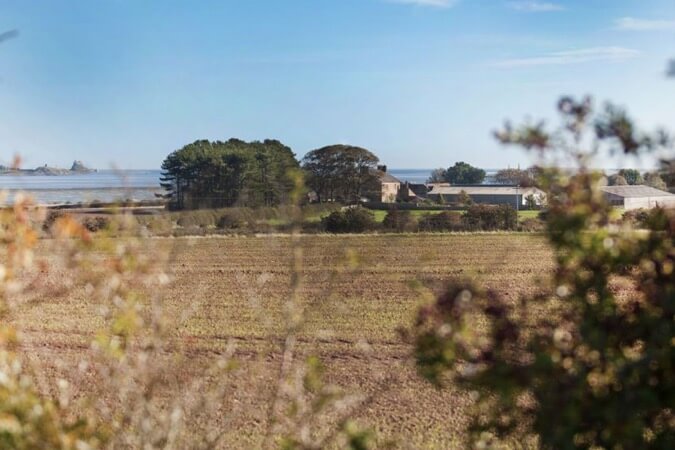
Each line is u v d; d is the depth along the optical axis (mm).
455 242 33094
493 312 4684
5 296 5324
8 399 4297
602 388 4359
